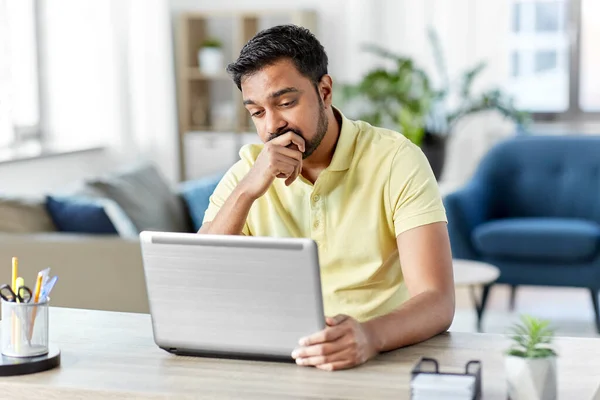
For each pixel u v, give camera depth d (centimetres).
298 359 197
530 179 614
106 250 388
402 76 699
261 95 221
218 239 196
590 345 210
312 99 225
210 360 204
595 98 759
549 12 760
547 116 769
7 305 202
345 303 240
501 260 567
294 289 194
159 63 741
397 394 178
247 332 200
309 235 246
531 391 174
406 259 227
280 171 226
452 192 585
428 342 214
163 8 739
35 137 690
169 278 203
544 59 764
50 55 693
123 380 191
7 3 649
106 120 709
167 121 747
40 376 195
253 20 803
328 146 239
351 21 774
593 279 550
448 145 714
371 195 237
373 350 200
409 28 767
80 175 678
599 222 600
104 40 705
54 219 443
